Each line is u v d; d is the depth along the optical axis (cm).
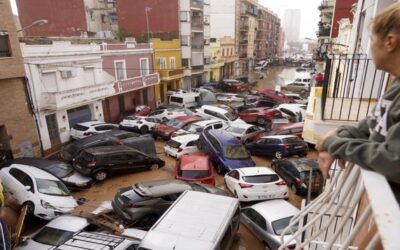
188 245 634
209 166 1360
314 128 544
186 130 2027
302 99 3312
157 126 2181
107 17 3722
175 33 3466
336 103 643
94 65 2252
